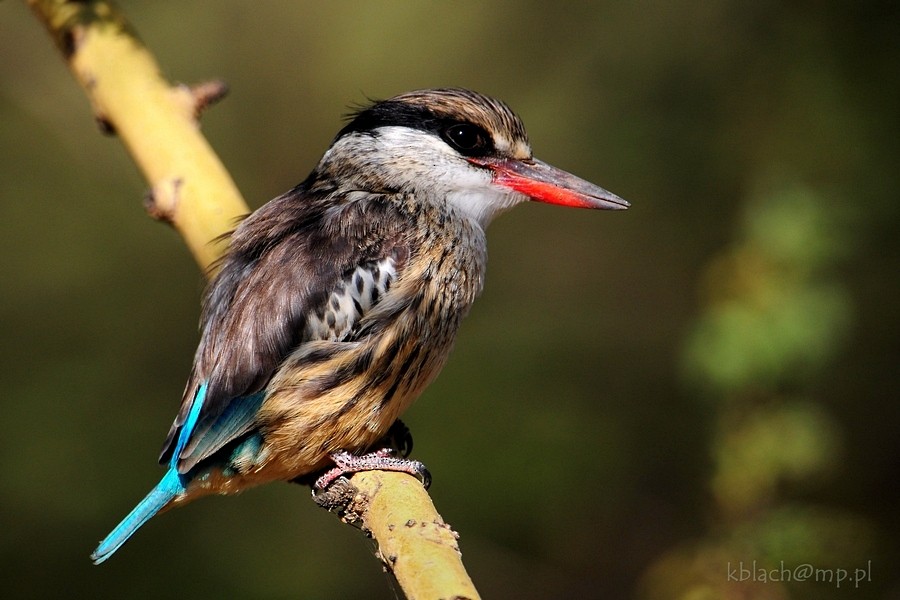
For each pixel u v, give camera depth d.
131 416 12.02
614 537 12.69
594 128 12.89
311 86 14.51
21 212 13.68
